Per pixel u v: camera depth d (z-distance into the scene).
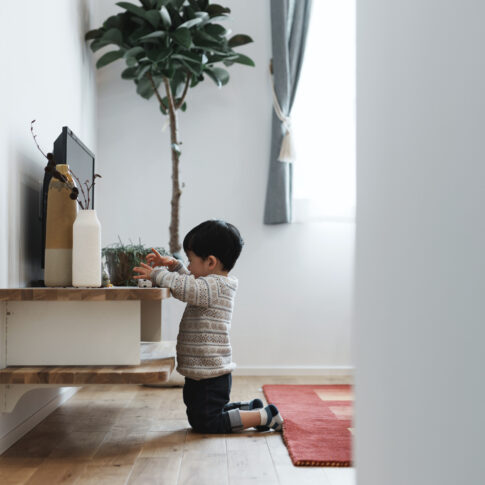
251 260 3.16
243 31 3.22
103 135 3.18
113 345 1.57
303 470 1.41
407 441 0.53
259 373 3.12
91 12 3.04
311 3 3.16
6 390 1.52
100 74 3.19
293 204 3.18
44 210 1.88
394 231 0.57
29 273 1.95
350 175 3.21
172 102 2.83
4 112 1.67
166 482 1.32
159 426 1.88
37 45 2.03
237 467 1.44
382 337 0.60
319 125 3.23
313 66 3.24
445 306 0.46
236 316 3.14
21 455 1.54
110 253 2.01
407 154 0.54
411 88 0.53
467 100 0.43
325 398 2.38
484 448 0.40
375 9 0.64
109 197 3.17
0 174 1.64
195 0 2.84
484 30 0.40
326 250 3.18
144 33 2.74
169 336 3.07
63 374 1.47
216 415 1.79
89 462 1.48
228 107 3.20
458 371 0.44
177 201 2.83
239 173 3.18
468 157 0.42
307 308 3.16
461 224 0.43
